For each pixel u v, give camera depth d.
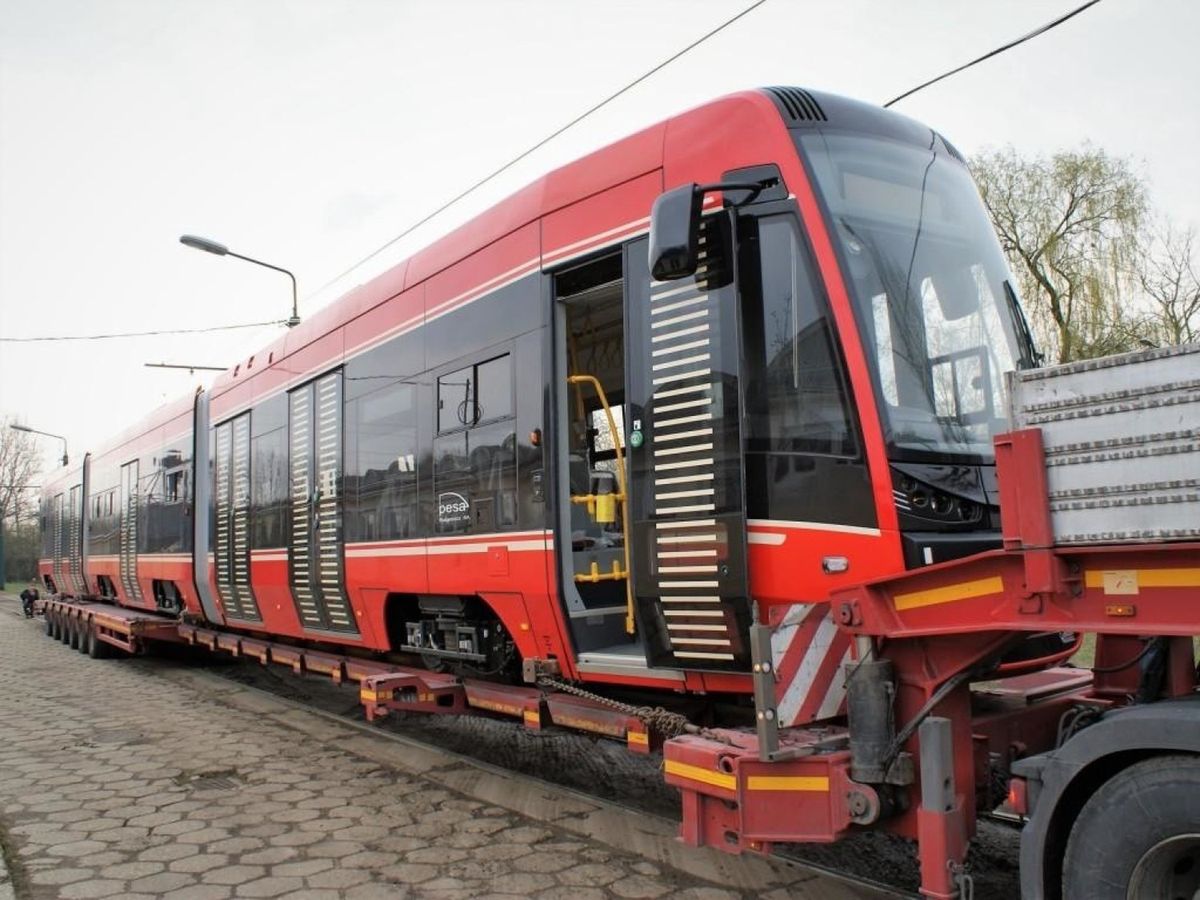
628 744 5.27
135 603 15.64
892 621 3.54
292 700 10.91
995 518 4.41
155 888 4.66
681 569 4.79
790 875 4.69
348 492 8.05
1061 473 2.95
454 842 5.29
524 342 6.01
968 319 4.85
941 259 4.86
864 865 4.90
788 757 3.75
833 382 4.32
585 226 5.57
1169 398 2.71
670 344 4.95
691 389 4.81
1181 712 2.81
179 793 6.44
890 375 4.34
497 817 5.76
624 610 6.00
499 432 6.18
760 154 4.70
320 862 5.00
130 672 13.88
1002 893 4.39
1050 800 3.06
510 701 6.36
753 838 3.84
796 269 4.51
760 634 3.80
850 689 3.69
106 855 5.16
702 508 4.71
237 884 4.70
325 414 8.55
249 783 6.68
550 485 5.73
